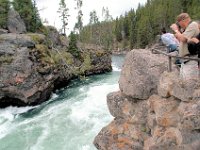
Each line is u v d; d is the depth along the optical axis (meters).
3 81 27.64
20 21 41.38
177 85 8.02
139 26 99.56
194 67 8.15
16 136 19.77
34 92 28.31
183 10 83.25
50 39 43.91
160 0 114.31
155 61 9.79
